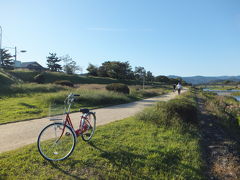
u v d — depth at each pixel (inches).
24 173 141.1
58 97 489.1
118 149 186.2
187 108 302.4
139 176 147.2
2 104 440.1
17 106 418.0
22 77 1483.8
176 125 273.9
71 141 194.1
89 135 205.9
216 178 161.6
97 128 255.9
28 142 210.8
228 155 205.0
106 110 436.5
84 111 196.5
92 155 171.8
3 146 197.9
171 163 169.6
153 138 222.4
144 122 298.5
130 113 399.5
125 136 226.5
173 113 300.5
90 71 3026.6
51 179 135.6
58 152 174.4
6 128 266.5
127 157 171.9
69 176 139.7
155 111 316.2
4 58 2293.3
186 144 215.8
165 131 257.8
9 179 132.8
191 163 172.9
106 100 546.3
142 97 815.7
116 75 2957.7
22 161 157.5
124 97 638.5
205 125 327.9
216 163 186.2
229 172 171.5
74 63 2701.8
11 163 153.3
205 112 452.8
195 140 231.6
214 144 238.4
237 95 2128.4
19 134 240.1
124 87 759.7
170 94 1080.8
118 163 160.7
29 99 533.3
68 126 173.9
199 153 193.8
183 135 244.5
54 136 175.5
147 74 3356.3
